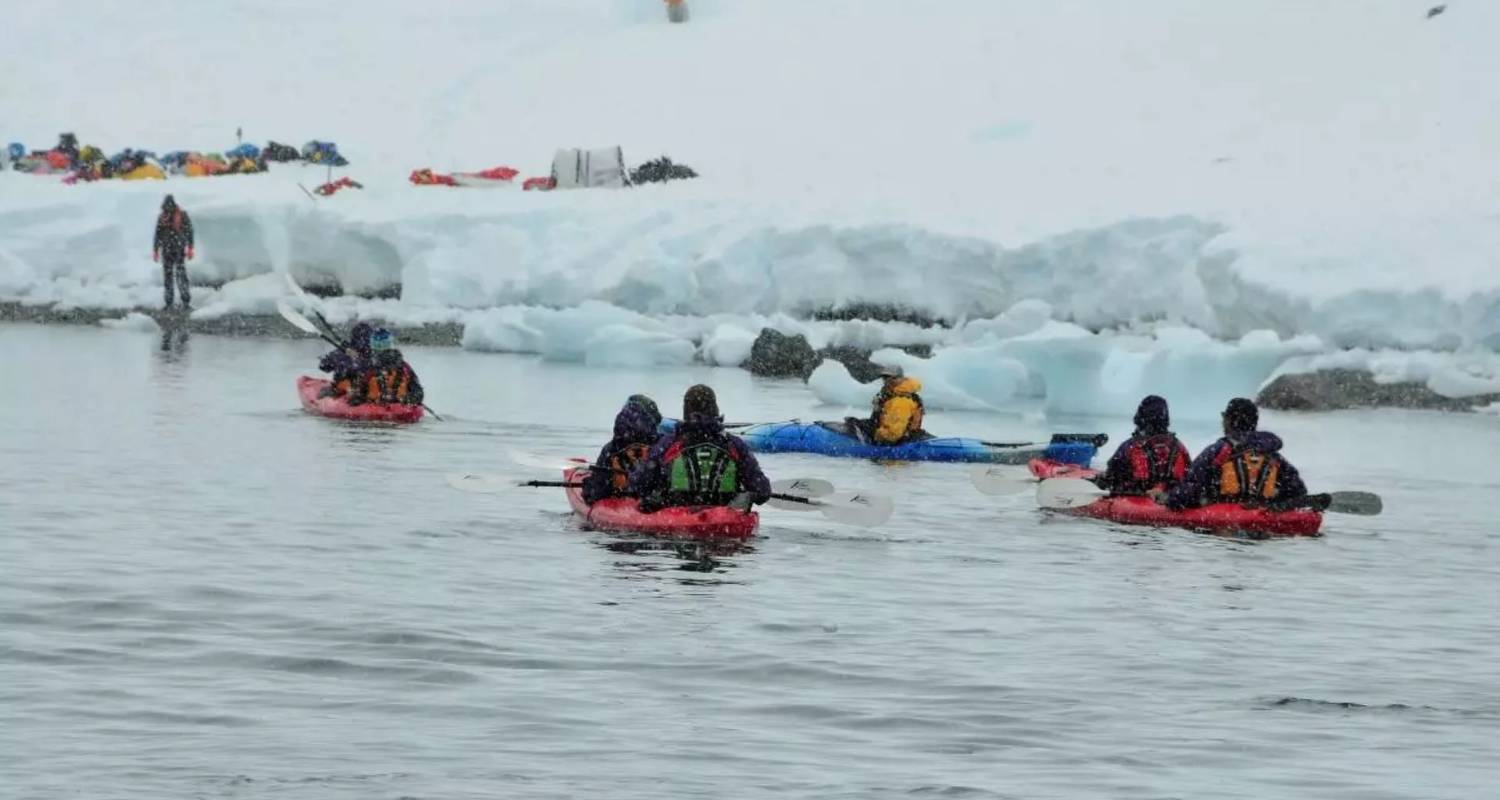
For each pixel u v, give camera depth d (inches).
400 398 2642.7
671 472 1680.6
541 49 7062.0
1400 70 5147.6
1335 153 4665.4
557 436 2496.3
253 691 1116.5
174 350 3863.2
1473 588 1556.3
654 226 4453.7
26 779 944.9
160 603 1341.0
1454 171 4335.6
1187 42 5723.4
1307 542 1761.8
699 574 1503.4
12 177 5762.8
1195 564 1625.2
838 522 1752.0
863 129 5807.1
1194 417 3048.7
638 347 3804.1
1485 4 5378.9
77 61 7165.4
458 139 6451.8
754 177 5167.3
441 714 1076.5
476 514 1774.1
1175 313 3816.4
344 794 933.8
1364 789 981.2
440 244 4530.0
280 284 4522.6
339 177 5905.5
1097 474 1988.2
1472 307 3331.7
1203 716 1120.8
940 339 3865.7
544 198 4827.8
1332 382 3304.6
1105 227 3873.0
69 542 1579.7
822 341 3769.7
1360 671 1245.1
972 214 4269.2
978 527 1793.8
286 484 1957.4
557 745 1023.0
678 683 1160.2
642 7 7190.0
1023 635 1321.4
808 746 1035.9
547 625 1302.9
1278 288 3516.2
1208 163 4763.8
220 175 5536.4
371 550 1577.3
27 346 3846.0
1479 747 1065.5
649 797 941.2
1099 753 1037.2
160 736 1021.2
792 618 1350.9
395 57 7096.5
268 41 7249.0
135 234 4985.2
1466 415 3142.2
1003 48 6107.3
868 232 4052.7
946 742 1051.3
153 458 2140.7
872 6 6717.5
